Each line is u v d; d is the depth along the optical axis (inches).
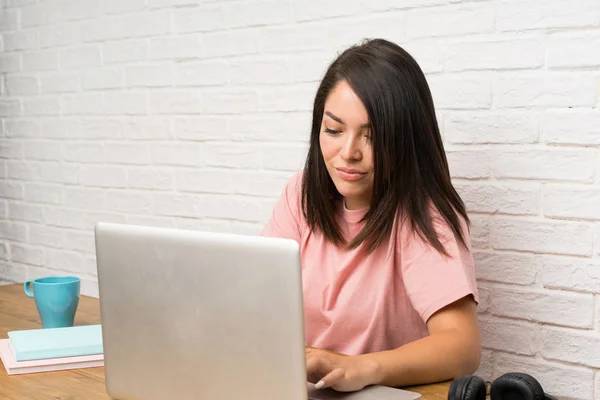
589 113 67.8
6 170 123.8
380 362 47.9
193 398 42.4
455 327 53.9
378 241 58.9
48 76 115.3
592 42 67.1
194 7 96.1
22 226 122.2
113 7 105.1
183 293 41.8
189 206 99.3
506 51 71.7
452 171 75.9
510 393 42.1
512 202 72.6
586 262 69.1
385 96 55.9
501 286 74.0
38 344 56.2
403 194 57.7
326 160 58.5
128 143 105.4
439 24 75.6
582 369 70.1
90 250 112.1
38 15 115.6
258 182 92.0
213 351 41.0
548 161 70.3
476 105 73.9
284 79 88.4
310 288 63.4
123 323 45.4
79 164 112.2
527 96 70.9
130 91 104.3
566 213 69.7
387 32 79.4
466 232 59.3
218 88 94.7
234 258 39.4
